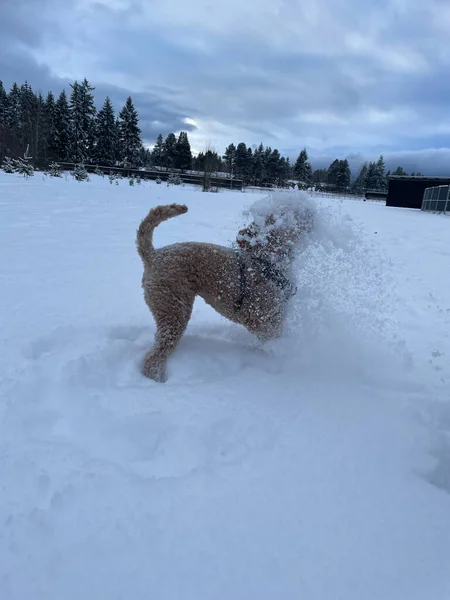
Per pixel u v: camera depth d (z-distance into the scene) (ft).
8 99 170.60
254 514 5.51
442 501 6.02
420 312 14.78
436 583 4.71
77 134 155.43
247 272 9.80
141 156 179.52
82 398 7.96
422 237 32.99
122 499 5.62
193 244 9.99
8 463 6.20
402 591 4.59
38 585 4.42
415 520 5.62
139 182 92.43
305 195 10.39
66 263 18.30
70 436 7.09
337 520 5.51
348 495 5.98
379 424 7.74
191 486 5.95
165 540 5.03
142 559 4.77
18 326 11.07
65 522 5.24
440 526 5.55
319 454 6.84
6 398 7.72
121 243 23.29
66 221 29.58
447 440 7.33
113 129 166.50
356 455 6.87
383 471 6.55
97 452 6.78
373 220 45.09
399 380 9.71
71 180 75.41
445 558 5.06
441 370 10.36
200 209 42.29
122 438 7.04
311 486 6.11
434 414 8.09
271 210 9.95
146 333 11.41
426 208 79.92
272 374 9.71
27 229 25.70
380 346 11.16
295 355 10.49
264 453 6.82
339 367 10.09
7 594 4.32
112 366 9.47
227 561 4.81
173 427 7.28
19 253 19.61
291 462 6.61
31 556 4.75
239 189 114.62
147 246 9.93
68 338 10.55
